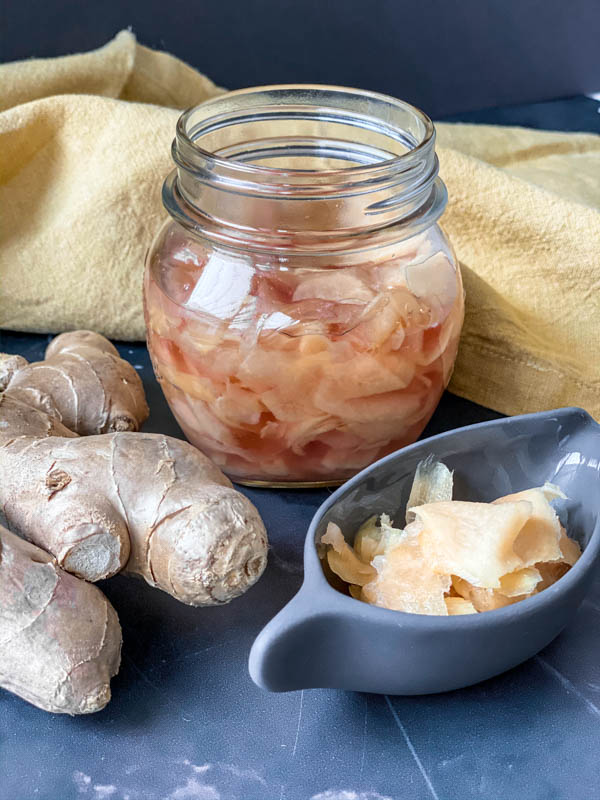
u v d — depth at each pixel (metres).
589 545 0.25
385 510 0.29
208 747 0.25
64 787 0.24
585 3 0.65
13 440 0.29
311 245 0.28
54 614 0.25
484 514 0.26
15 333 0.43
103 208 0.40
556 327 0.38
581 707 0.26
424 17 0.62
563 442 0.29
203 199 0.29
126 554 0.27
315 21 0.60
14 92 0.44
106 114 0.41
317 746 0.25
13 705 0.27
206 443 0.32
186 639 0.28
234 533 0.26
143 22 0.56
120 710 0.26
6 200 0.41
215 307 0.29
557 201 0.37
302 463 0.32
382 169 0.28
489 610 0.25
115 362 0.35
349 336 0.29
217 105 0.32
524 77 0.67
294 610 0.23
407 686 0.25
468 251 0.39
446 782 0.24
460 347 0.38
